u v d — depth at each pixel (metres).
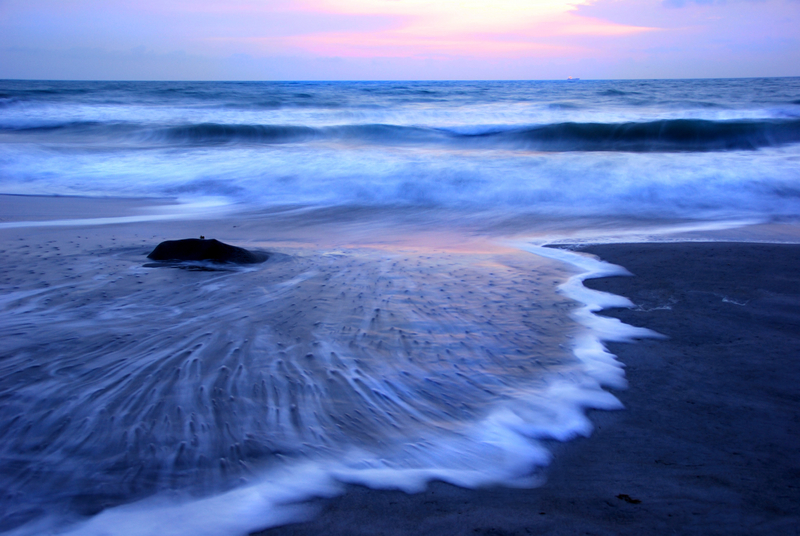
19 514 1.59
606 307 3.63
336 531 1.57
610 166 9.34
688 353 2.91
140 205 8.07
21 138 15.56
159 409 2.12
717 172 8.82
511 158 10.16
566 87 45.75
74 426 1.99
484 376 2.54
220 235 6.14
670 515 1.65
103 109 21.80
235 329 2.92
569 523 1.62
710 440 2.11
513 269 4.54
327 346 2.74
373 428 2.08
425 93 36.66
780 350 2.94
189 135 16.03
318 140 16.14
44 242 5.09
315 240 6.02
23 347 2.60
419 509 1.68
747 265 4.63
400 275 4.16
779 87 39.66
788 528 1.59
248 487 1.73
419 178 9.11
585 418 2.26
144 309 3.19
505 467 1.91
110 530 1.54
